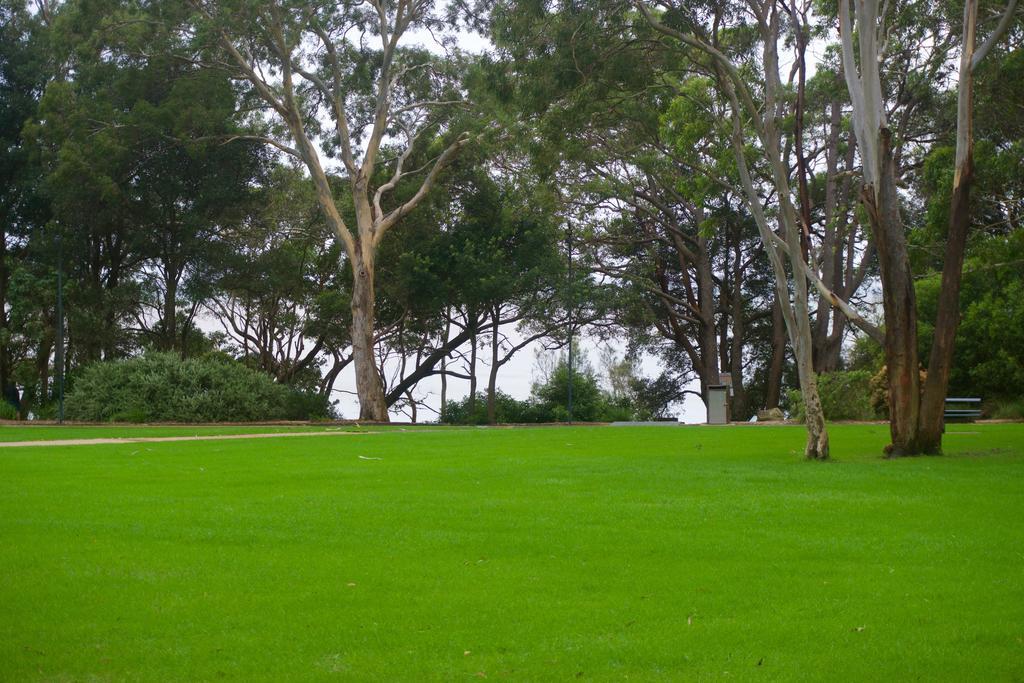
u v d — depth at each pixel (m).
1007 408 35.19
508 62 22.03
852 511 11.01
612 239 48.91
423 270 45.53
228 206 46.28
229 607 6.89
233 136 41.69
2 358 47.38
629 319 49.78
